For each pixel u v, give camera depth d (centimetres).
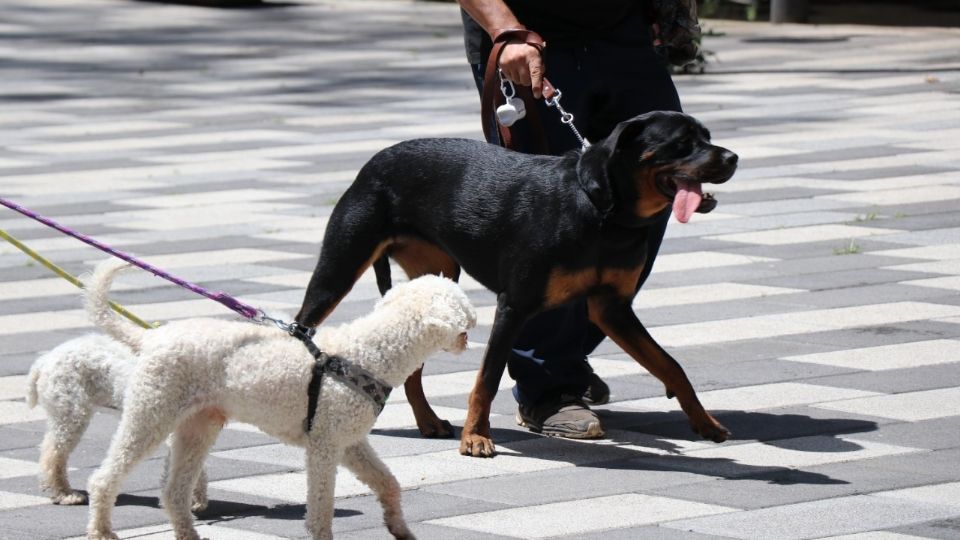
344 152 2003
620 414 942
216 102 2541
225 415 675
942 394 958
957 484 782
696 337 1115
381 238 895
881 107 2305
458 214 863
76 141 2136
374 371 651
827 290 1259
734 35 3531
